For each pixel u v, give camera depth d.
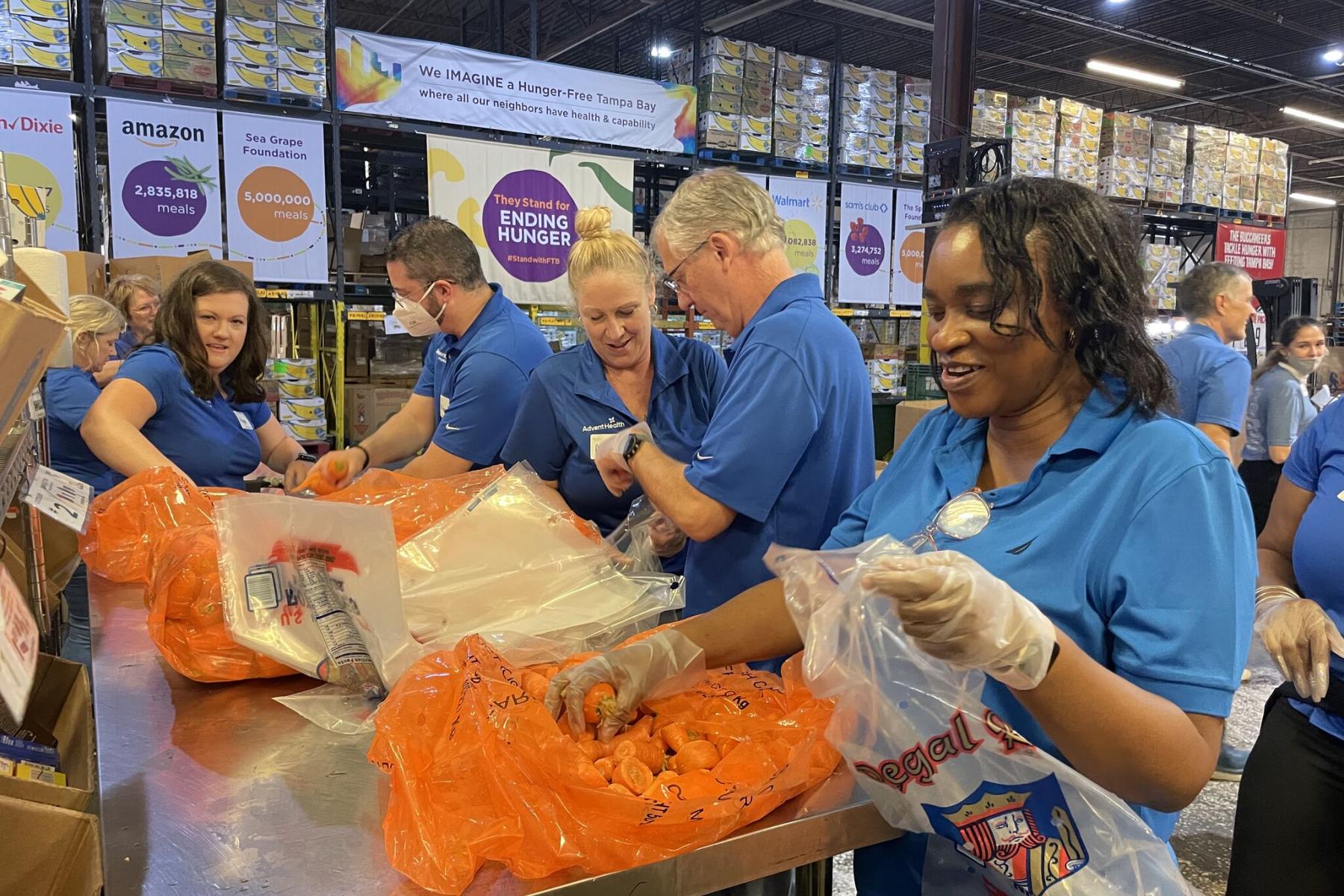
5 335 0.62
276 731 1.01
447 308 2.21
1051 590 0.84
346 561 1.05
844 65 6.57
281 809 0.84
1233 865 1.42
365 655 1.05
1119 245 0.83
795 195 6.39
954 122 5.42
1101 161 7.55
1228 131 8.14
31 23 3.92
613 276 1.66
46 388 2.25
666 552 1.59
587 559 1.30
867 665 0.75
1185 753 0.73
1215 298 3.41
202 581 1.13
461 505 1.52
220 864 0.74
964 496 0.94
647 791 0.77
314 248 4.66
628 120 5.61
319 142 4.63
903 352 7.11
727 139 6.04
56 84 4.00
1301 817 1.33
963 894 0.91
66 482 1.29
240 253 4.49
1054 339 0.83
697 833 0.76
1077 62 11.59
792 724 0.90
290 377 4.62
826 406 1.37
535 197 5.30
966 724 0.76
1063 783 0.75
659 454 1.41
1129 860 0.74
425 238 2.16
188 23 4.23
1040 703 0.70
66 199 4.05
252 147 4.45
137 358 2.03
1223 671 0.76
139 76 4.15
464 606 1.17
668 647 0.95
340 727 1.01
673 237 1.48
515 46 11.38
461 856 0.71
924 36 10.59
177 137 4.27
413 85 4.86
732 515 1.35
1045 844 0.75
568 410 1.82
